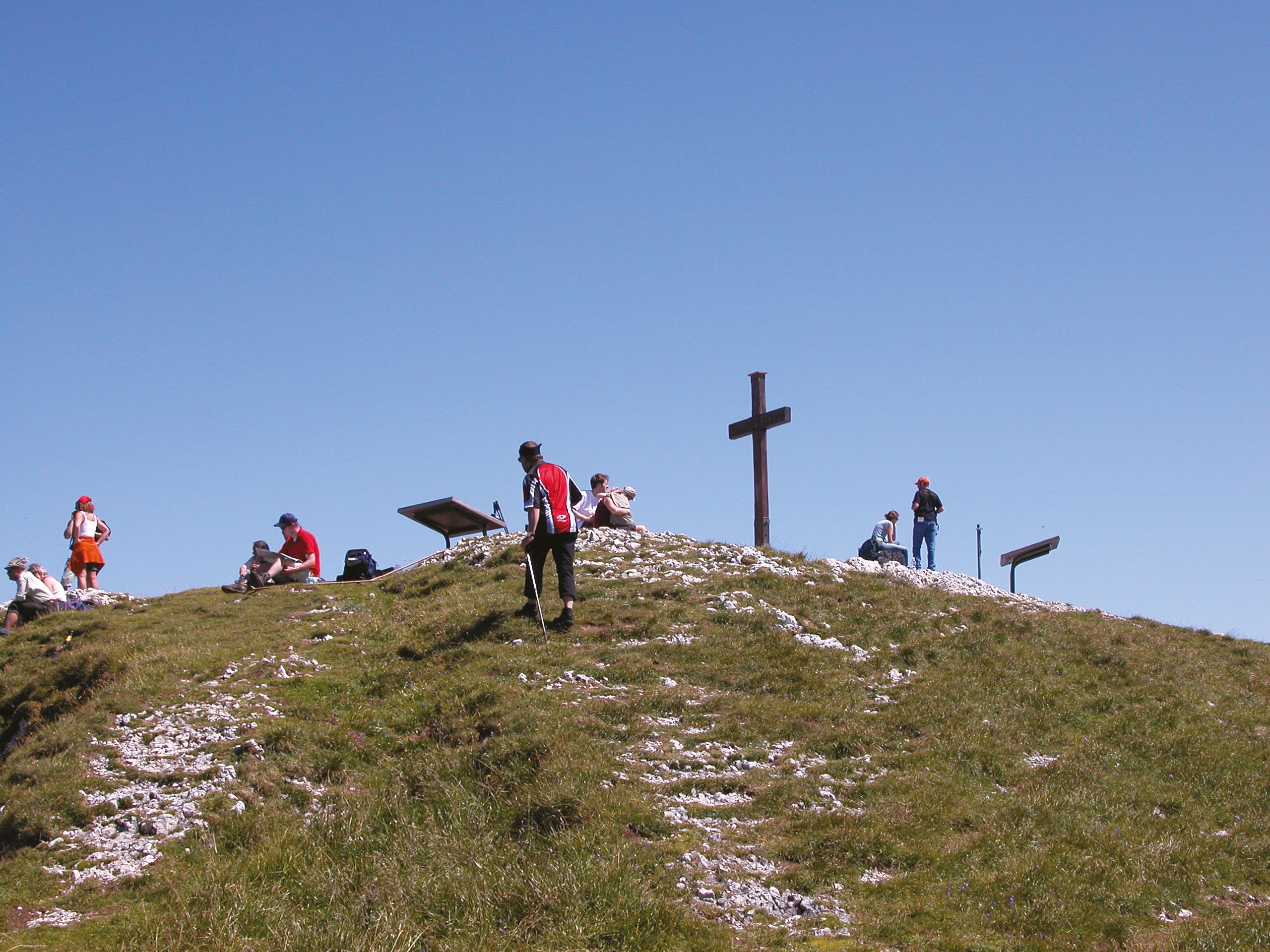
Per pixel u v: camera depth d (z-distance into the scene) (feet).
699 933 26.96
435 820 32.50
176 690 41.86
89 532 69.41
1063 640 51.16
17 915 28.32
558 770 33.47
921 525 72.23
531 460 47.47
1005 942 27.35
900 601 53.11
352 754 37.01
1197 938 27.91
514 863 29.76
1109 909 29.25
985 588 62.54
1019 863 30.73
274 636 48.29
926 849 31.24
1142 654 50.90
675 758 35.96
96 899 29.07
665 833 31.22
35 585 60.44
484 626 47.09
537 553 46.68
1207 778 38.88
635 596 50.57
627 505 64.13
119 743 37.68
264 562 60.59
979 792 35.42
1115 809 35.35
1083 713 43.47
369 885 29.22
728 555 57.31
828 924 27.81
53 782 34.88
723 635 46.57
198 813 32.83
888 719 40.27
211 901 28.22
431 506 64.44
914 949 26.73
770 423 63.46
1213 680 49.85
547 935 26.84
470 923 27.48
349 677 43.70
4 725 45.73
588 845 29.86
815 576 55.52
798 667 43.83
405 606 53.06
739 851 30.73
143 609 56.65
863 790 34.42
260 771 35.17
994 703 43.01
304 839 31.53
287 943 26.58
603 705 38.86
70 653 49.67
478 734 36.86
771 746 37.65
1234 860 33.19
